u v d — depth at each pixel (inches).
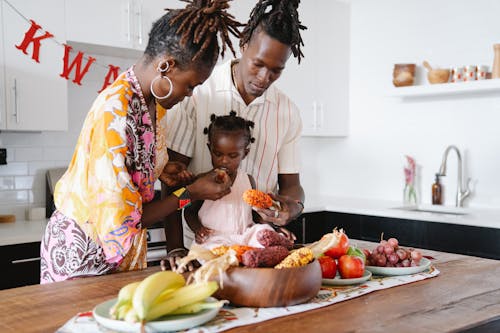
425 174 134.0
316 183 161.6
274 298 40.4
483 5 120.3
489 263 59.7
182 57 48.5
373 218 122.5
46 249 54.6
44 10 96.8
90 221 50.2
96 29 102.9
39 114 97.9
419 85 131.4
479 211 117.1
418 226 113.5
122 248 47.6
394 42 139.5
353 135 151.6
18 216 109.3
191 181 59.0
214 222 62.3
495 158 119.9
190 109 64.8
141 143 50.4
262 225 59.9
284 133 69.6
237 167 62.1
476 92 121.6
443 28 128.4
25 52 94.9
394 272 52.4
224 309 40.6
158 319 35.7
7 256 87.0
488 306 42.2
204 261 43.8
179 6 114.6
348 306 41.9
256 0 127.2
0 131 106.0
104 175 46.6
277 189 72.7
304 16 137.6
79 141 50.6
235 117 61.9
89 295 43.8
